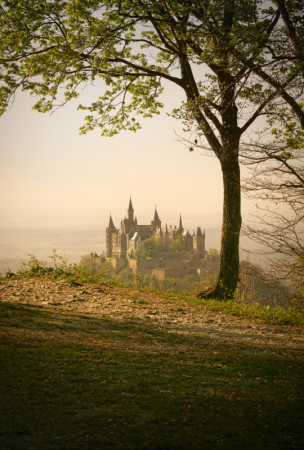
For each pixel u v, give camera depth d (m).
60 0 15.39
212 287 16.83
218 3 12.84
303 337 10.74
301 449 4.07
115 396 5.37
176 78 17.08
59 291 14.99
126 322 10.79
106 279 19.55
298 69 11.30
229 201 16.48
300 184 11.41
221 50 13.42
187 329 10.70
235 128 15.57
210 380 6.37
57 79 15.80
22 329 8.48
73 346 7.59
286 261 12.40
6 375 5.69
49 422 4.47
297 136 12.98
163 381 6.14
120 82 19.05
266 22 12.94
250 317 13.19
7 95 15.62
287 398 5.62
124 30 15.22
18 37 15.42
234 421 4.79
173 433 4.40
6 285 15.46
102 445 4.05
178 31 14.27
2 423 4.32
